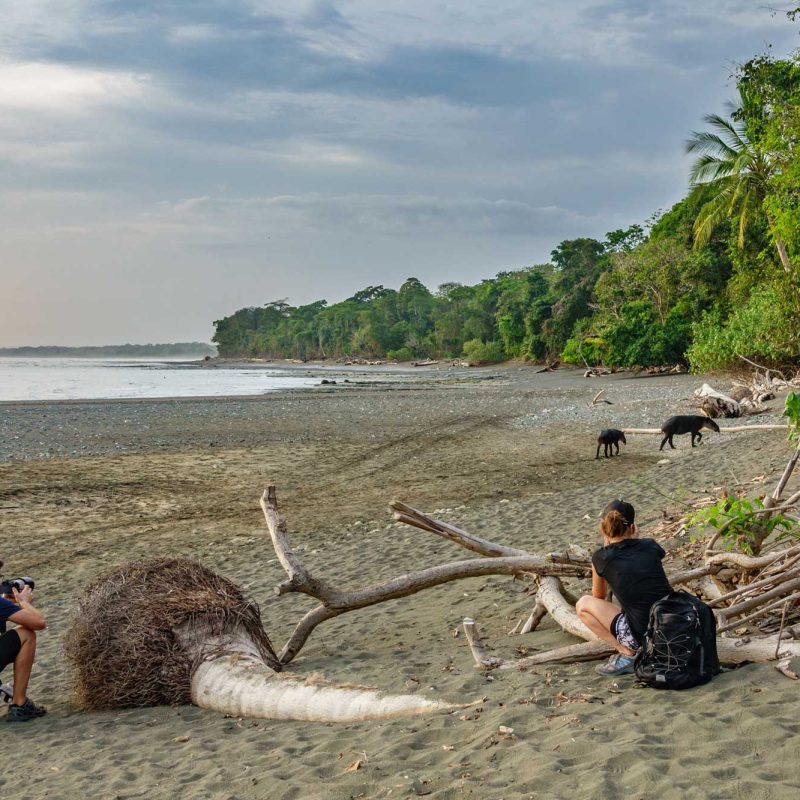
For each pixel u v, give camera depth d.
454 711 5.24
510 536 12.19
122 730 6.05
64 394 59.47
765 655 5.30
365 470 20.88
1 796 4.88
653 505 12.99
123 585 7.06
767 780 3.69
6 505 17.17
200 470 21.52
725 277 59.41
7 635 6.68
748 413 27.28
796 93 33.31
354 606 7.52
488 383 67.00
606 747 4.21
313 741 5.18
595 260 96.88
